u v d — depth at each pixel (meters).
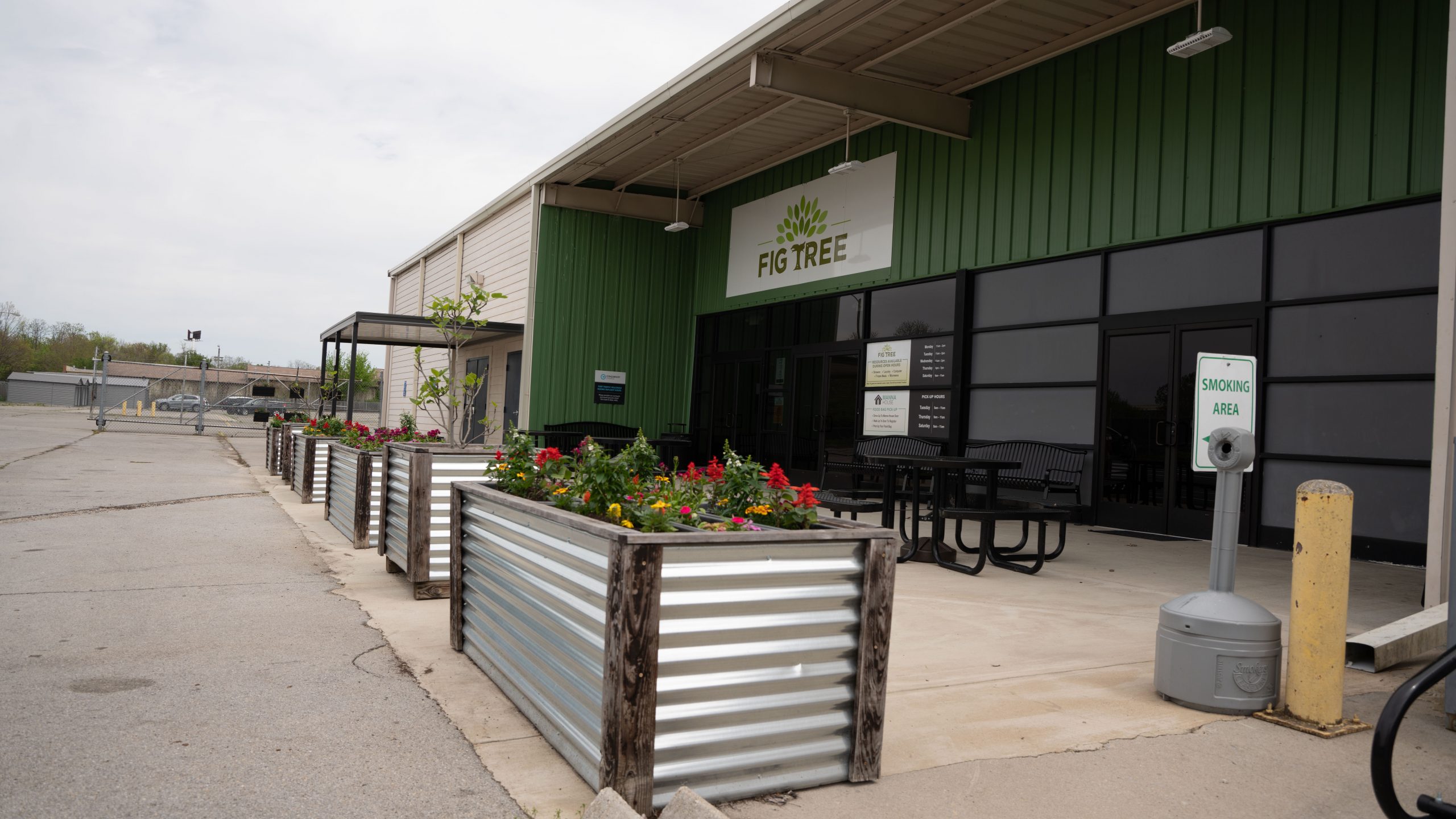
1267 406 8.36
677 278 17.52
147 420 34.97
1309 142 7.98
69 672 3.67
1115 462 9.64
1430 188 7.12
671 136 13.96
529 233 16.67
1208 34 7.38
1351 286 7.75
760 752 2.66
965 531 9.41
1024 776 2.86
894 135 12.80
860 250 13.30
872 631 2.79
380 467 7.31
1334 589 3.35
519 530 3.42
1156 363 9.29
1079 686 3.83
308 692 3.52
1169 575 6.64
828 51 10.77
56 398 57.38
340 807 2.50
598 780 2.57
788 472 14.71
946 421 11.76
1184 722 3.40
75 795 2.51
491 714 3.33
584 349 16.61
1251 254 8.51
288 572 6.14
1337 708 3.34
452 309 11.89
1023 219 10.74
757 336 15.82
